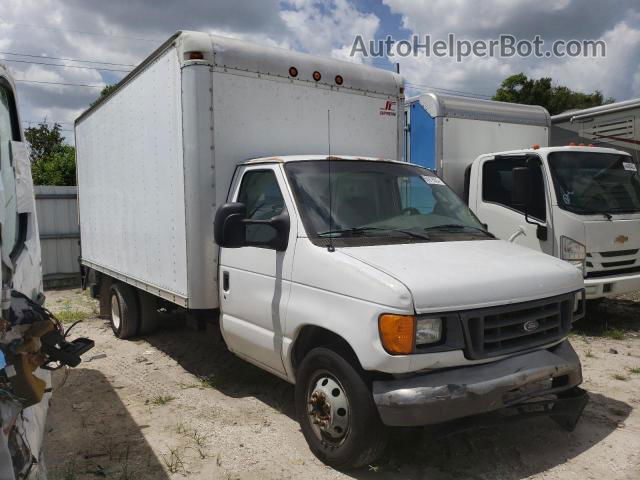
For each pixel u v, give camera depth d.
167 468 4.10
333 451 3.91
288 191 4.56
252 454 4.26
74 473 4.06
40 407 2.88
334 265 3.90
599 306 9.04
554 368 3.85
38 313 2.58
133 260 6.88
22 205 3.33
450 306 3.53
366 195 4.78
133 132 6.64
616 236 7.61
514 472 3.92
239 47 5.47
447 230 4.71
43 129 30.36
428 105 9.45
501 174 8.32
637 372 5.86
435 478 3.87
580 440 4.36
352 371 3.75
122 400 5.48
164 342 7.58
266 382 5.83
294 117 5.84
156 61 5.90
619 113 10.01
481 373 3.60
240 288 4.93
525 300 3.83
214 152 5.33
